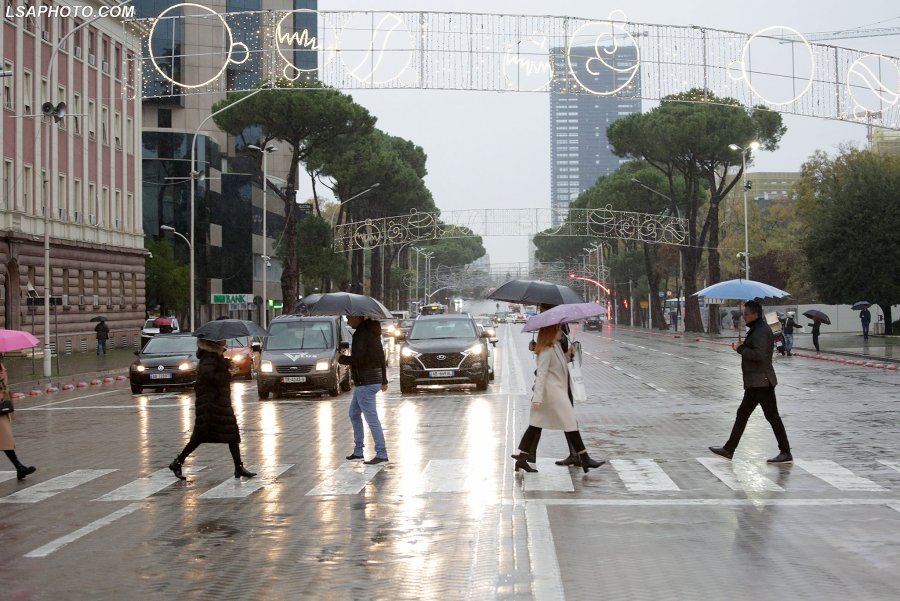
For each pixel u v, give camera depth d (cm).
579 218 10238
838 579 912
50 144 6131
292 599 874
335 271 9294
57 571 993
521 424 2300
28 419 2716
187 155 9969
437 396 3181
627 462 1684
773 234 11931
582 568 957
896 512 1234
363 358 1730
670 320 13662
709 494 1370
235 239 11138
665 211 10756
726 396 3039
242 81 11506
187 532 1171
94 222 6769
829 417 2381
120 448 2014
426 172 12256
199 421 1577
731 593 867
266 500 1377
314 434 2189
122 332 7300
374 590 896
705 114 8719
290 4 13050
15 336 1644
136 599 886
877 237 7331
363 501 1350
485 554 1014
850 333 9250
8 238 5472
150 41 4559
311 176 9750
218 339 1577
